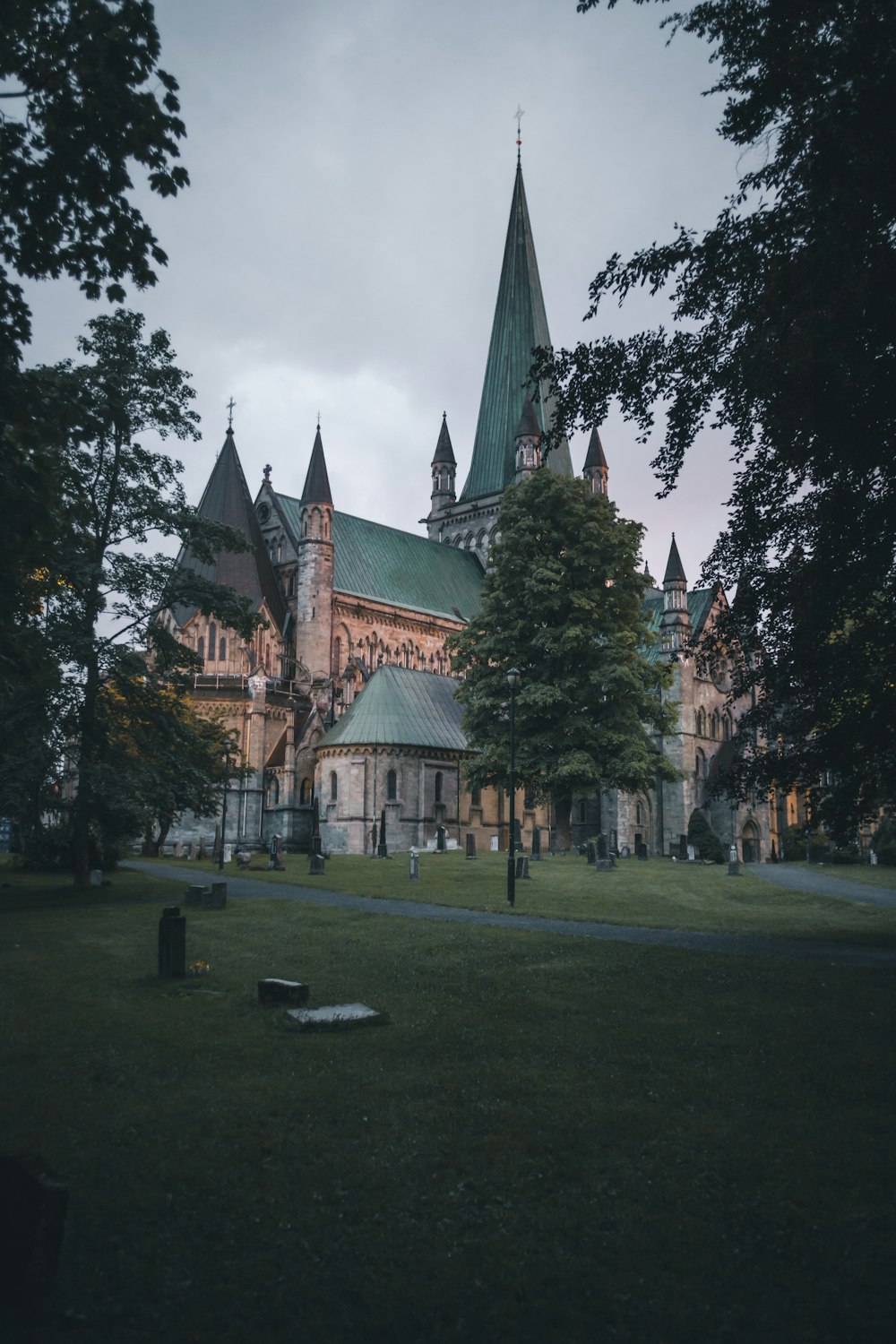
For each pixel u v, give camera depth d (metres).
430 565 105.12
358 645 91.12
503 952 20.42
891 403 15.20
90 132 12.93
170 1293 6.70
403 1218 7.91
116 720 38.50
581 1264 7.12
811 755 19.84
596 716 56.31
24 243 13.80
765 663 20.17
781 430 16.66
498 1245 7.42
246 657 79.62
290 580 89.75
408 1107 10.53
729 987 16.25
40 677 15.46
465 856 59.94
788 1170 8.78
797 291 15.78
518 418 114.75
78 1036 13.69
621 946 21.14
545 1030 13.66
